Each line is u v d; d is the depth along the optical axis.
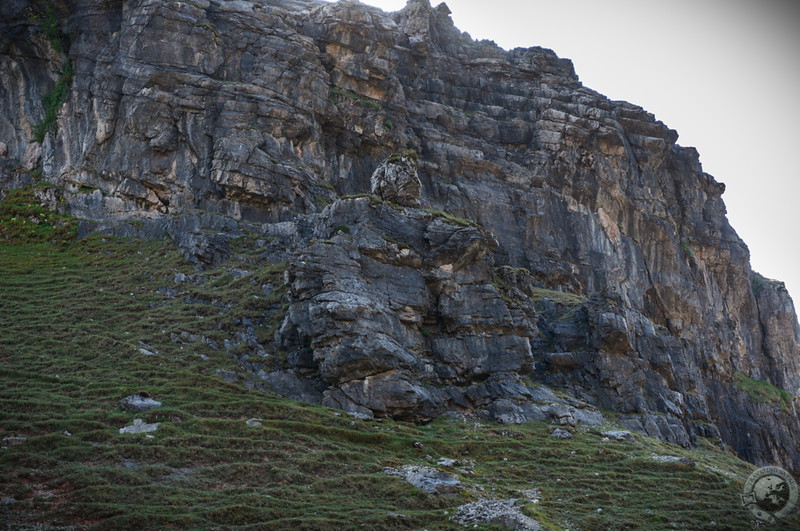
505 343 55.88
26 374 43.03
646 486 42.50
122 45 72.62
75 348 48.34
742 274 113.62
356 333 48.78
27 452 34.16
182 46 73.50
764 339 116.50
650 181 105.12
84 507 30.69
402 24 100.94
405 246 54.94
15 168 71.69
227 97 73.19
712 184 114.31
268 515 32.44
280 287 59.38
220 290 58.97
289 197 71.56
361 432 43.12
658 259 101.75
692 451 61.75
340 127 83.56
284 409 44.22
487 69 104.94
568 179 96.69
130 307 55.50
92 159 70.44
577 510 37.75
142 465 35.25
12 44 75.25
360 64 87.50
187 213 67.38
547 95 104.00
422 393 49.41
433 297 56.03
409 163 59.75
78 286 57.94
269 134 73.94
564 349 65.94
